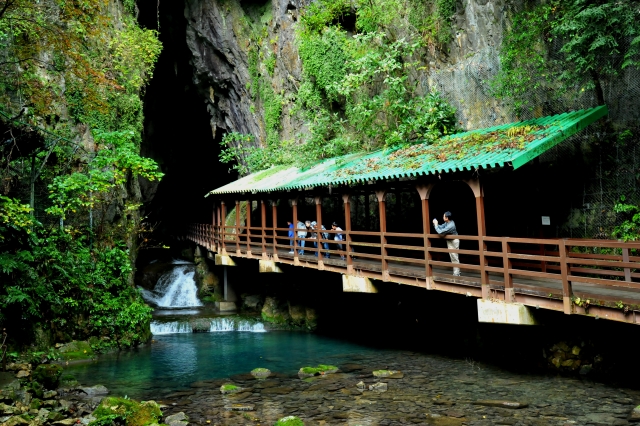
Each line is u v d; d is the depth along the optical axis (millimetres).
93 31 16406
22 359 14469
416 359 14992
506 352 14133
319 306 21484
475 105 18219
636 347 11477
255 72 31953
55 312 16672
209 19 31891
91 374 14555
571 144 14336
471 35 18422
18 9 15977
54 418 10086
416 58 21016
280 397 11930
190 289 30438
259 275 25953
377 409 10766
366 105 22031
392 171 14398
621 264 9445
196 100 38188
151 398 12180
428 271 13430
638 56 12680
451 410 10492
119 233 21812
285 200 28672
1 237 14688
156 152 38938
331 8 26344
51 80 20609
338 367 14586
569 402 10523
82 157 20656
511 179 16094
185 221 43969
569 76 13367
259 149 30641
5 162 16938
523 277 13633
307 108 27812
